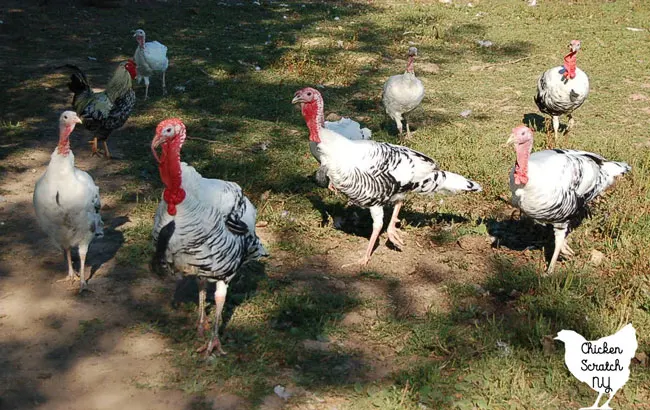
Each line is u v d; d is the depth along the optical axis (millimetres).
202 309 3543
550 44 8445
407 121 5754
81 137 5676
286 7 10031
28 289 3828
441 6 10219
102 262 4074
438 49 8258
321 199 4840
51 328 3568
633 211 4621
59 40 8055
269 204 4707
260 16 9508
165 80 6961
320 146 3998
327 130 4012
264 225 4488
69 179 3615
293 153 5445
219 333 3576
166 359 3418
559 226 4059
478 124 6133
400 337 3609
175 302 3787
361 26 9133
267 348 3484
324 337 3576
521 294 3924
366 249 4336
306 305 3754
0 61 7254
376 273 4113
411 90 5465
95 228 3766
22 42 7898
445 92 6887
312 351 3494
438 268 4180
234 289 3898
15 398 3178
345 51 8070
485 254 4320
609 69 7570
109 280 3924
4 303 3715
